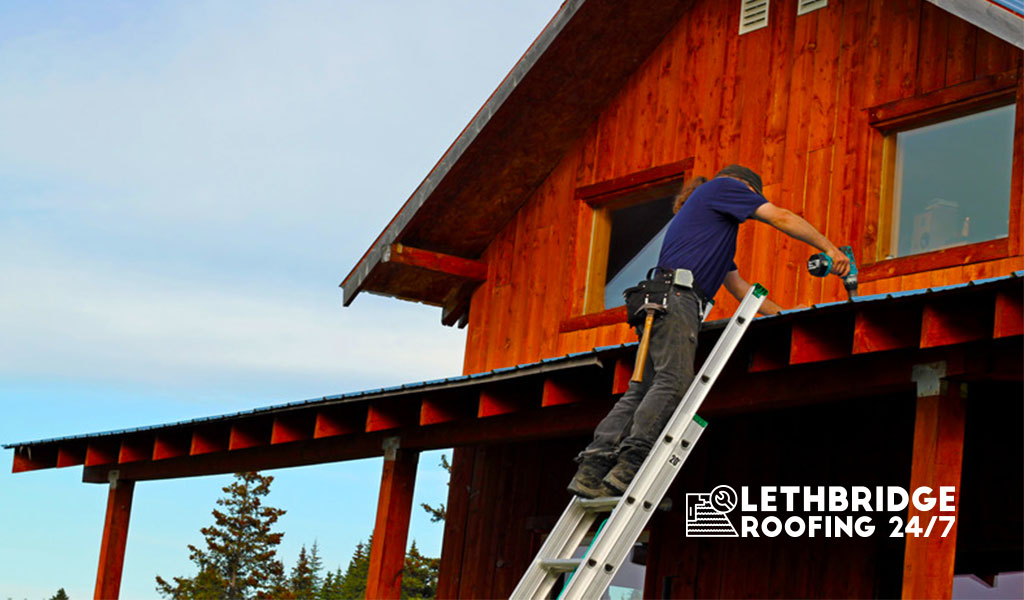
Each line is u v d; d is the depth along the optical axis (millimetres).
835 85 9945
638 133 11461
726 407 8023
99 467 13797
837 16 10070
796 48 10312
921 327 6691
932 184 9281
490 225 12664
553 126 11883
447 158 11961
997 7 8445
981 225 8891
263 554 33875
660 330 6422
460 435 10000
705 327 7395
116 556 13336
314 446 11391
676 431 6043
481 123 11648
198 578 33281
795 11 10406
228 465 12234
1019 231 8445
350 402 10164
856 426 9180
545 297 11969
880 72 9664
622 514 5848
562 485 11320
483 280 12781
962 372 6750
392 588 10234
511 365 12109
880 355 7188
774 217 6754
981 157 9016
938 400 6836
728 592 9758
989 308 6457
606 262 11648
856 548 8961
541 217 12281
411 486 10516
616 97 11773
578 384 8633
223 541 33719
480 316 12688
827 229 9703
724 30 10930
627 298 6590
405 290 13242
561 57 11305
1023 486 8133
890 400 9000
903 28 9578
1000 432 8367
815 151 9961
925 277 8930
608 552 5773
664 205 11281
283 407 10609
